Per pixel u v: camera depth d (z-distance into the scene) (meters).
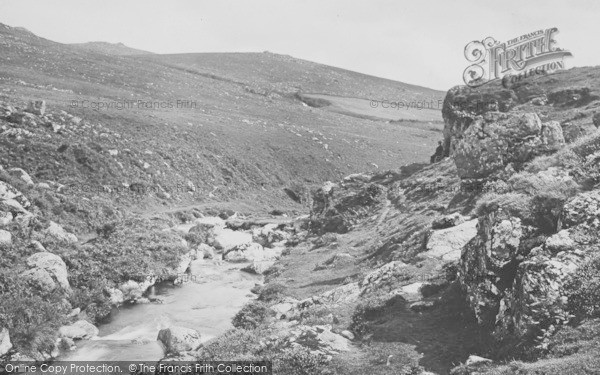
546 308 17.36
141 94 131.88
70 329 29.52
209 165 95.81
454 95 67.88
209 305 36.94
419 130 164.50
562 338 16.45
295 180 106.81
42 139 68.69
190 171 90.50
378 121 174.38
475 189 34.94
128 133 91.69
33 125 71.38
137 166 80.25
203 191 87.81
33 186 50.03
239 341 25.16
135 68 162.75
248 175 100.81
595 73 70.50
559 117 55.47
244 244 53.25
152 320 33.41
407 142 145.50
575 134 34.75
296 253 50.66
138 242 46.66
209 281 43.53
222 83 179.25
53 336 28.05
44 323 28.48
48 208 47.19
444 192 48.41
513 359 16.94
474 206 33.19
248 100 160.75
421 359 19.36
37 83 113.00
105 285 36.31
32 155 64.06
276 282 40.00
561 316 17.11
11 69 119.81
